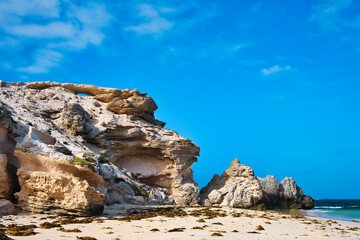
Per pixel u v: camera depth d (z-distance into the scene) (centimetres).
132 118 4788
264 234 1895
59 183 2270
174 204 4328
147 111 5109
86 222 2012
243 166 4672
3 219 1995
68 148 2770
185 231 1823
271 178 4891
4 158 2381
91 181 2473
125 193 3634
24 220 2016
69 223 1959
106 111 4750
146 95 5184
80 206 2241
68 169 2366
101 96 4997
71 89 5059
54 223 1930
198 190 4634
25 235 1512
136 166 4591
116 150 4403
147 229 1858
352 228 2444
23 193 2341
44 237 1480
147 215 2492
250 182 4534
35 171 2339
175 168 4597
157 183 4597
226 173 4881
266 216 3044
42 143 2495
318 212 4519
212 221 2378
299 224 2528
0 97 3975
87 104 4725
